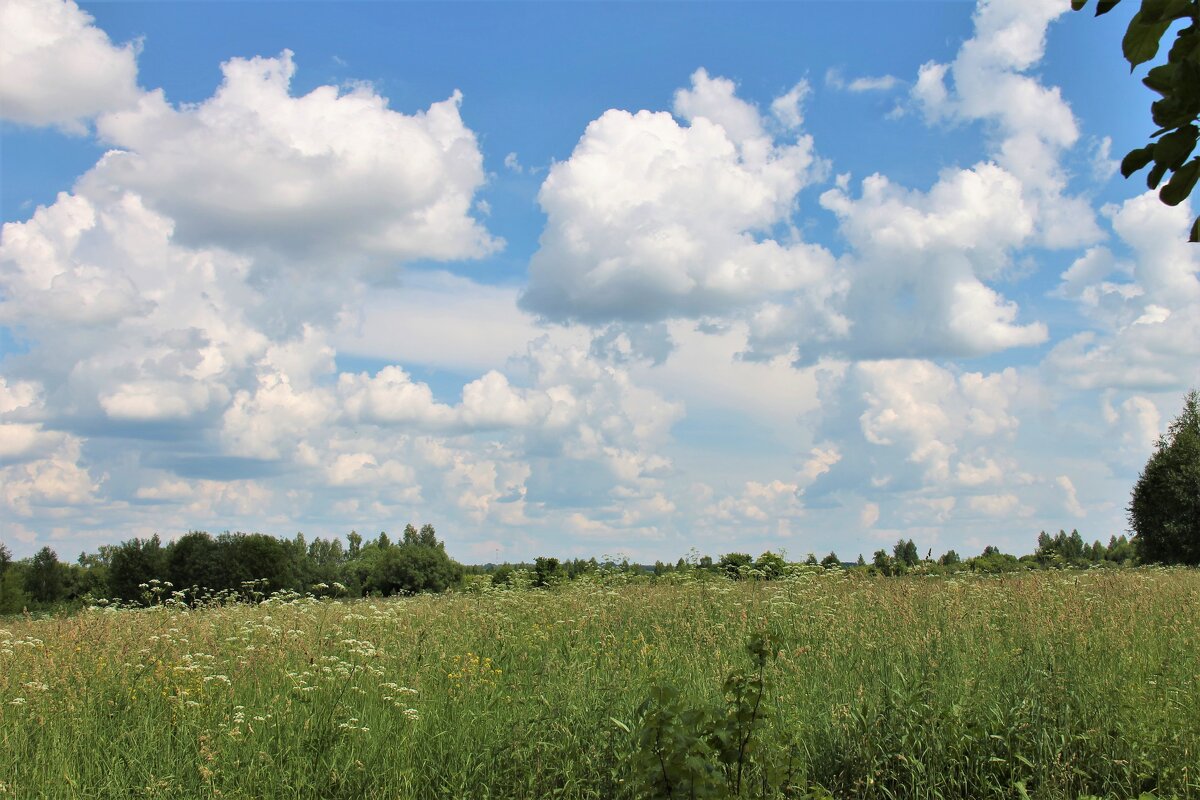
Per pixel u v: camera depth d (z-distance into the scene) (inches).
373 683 315.3
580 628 431.2
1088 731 260.7
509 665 355.6
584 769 256.2
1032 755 257.9
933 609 439.5
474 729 279.1
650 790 165.2
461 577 2018.9
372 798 242.5
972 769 255.0
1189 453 1561.3
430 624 455.5
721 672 319.6
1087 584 553.9
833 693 294.4
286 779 245.8
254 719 276.2
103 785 242.5
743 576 726.5
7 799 232.2
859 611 450.3
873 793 246.8
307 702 289.9
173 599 536.1
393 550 2003.0
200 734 263.7
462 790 247.1
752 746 184.5
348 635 386.3
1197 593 524.1
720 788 161.3
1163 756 251.4
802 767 194.4
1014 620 401.4
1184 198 79.4
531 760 256.8
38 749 259.8
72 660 350.3
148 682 319.0
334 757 256.2
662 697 171.0
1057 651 324.2
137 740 271.0
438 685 326.3
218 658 354.9
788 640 307.4
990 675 306.3
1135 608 442.3
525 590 668.1
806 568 671.8
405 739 271.6
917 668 313.7
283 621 435.2
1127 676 307.6
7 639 390.6
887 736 264.4
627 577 729.6
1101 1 80.9
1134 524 1635.1
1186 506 1535.4
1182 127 77.7
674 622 441.7
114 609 493.7
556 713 280.2
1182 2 76.1
